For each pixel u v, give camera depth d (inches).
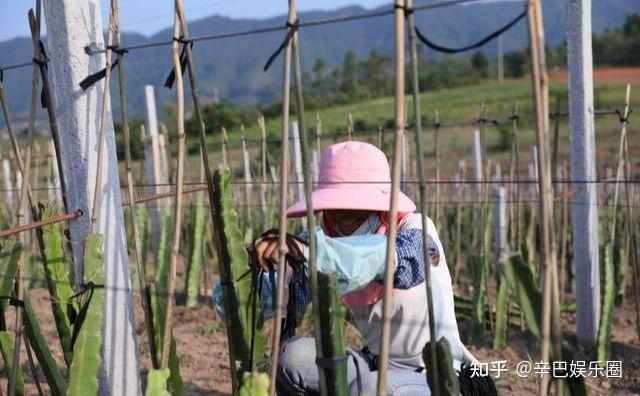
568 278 273.0
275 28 75.7
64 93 95.9
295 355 103.8
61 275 101.1
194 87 84.1
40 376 165.0
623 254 236.8
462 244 298.5
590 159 178.5
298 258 89.7
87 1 95.1
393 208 71.8
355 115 1476.4
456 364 103.0
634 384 162.9
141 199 107.9
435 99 1913.1
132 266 238.7
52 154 278.2
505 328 191.0
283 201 78.2
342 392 83.9
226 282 91.0
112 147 97.7
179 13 82.3
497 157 1031.0
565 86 1563.7
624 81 2003.0
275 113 1392.7
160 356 92.4
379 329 104.0
